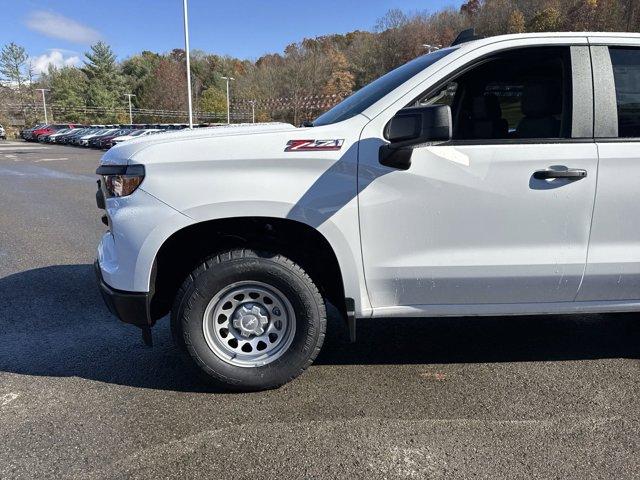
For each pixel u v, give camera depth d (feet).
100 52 286.25
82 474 7.58
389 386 10.24
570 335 12.84
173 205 8.96
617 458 7.95
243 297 9.72
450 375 10.73
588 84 9.61
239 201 8.95
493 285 9.70
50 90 290.35
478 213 9.34
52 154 104.01
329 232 9.21
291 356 9.77
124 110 290.76
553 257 9.57
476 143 9.34
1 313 14.26
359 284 9.52
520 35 9.75
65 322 13.64
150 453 8.07
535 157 9.29
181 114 283.38
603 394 9.90
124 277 9.22
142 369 10.93
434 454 8.06
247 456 8.01
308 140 9.11
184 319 9.39
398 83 9.93
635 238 9.70
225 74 324.60
